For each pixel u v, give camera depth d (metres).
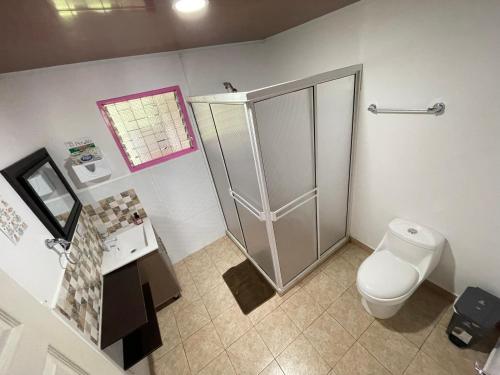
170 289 2.14
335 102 1.65
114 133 1.96
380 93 1.59
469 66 1.15
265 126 1.39
